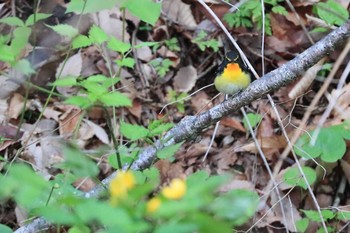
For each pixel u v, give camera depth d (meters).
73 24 7.61
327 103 7.23
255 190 6.64
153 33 7.93
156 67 7.68
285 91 7.32
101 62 7.57
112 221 2.17
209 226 2.16
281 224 6.57
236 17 7.64
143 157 5.50
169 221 2.30
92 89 3.26
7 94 7.17
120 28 7.68
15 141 6.41
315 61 5.48
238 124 7.25
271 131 7.11
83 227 3.75
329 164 6.86
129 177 2.35
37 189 2.54
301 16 7.68
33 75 7.28
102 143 6.94
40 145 6.73
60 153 6.70
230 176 2.85
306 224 6.06
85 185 6.43
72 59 7.34
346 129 6.30
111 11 7.70
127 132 4.53
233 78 5.63
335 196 6.86
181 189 2.18
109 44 5.19
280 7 7.53
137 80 7.62
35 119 7.22
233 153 7.14
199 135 6.11
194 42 7.69
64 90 7.37
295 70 5.50
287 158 6.97
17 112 7.11
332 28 7.37
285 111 7.25
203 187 2.23
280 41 7.66
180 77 7.66
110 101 3.17
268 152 6.99
